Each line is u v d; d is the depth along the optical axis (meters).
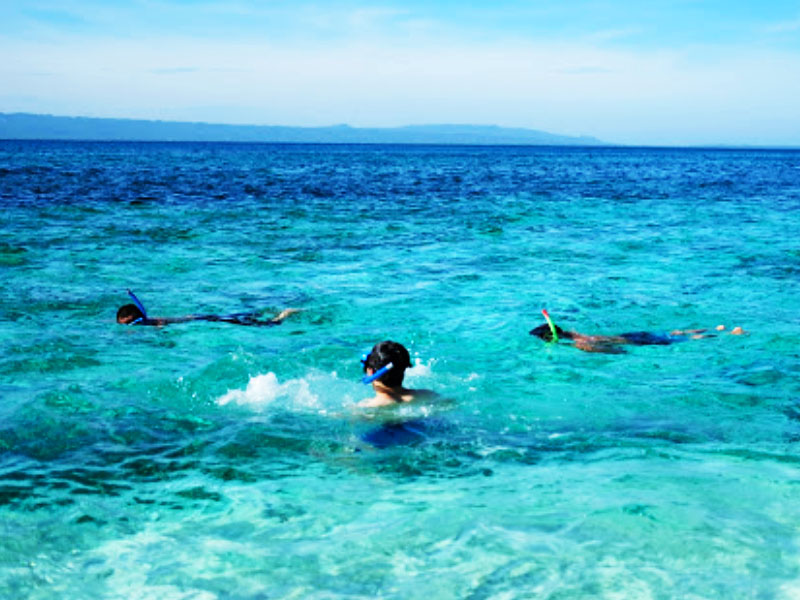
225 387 6.09
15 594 2.93
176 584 3.01
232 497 3.95
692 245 15.76
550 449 4.69
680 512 3.63
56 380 6.24
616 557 3.16
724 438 4.91
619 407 5.63
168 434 4.96
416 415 5.35
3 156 70.31
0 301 9.55
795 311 9.42
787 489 3.94
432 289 10.87
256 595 2.91
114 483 4.15
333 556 3.24
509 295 10.43
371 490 4.03
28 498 3.92
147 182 34.31
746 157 138.88
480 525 3.52
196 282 11.35
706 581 2.94
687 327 8.71
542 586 2.93
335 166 62.31
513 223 19.91
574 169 63.75
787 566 3.06
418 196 29.16
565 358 7.18
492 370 6.75
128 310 8.52
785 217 21.92
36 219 18.42
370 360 5.62
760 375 6.57
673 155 159.50
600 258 13.96
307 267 12.80
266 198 26.84
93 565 3.19
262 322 8.66
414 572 3.08
